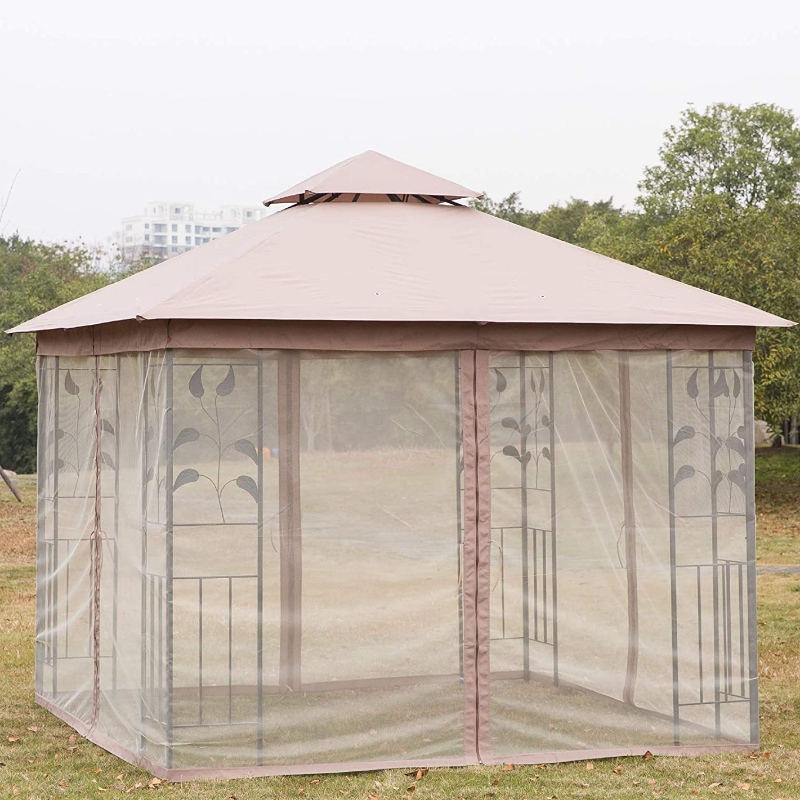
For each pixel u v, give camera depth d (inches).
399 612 277.3
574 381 288.4
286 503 271.3
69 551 336.2
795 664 405.7
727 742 297.3
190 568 265.0
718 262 871.1
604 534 289.9
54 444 351.6
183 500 264.1
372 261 288.5
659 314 286.7
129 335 285.4
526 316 276.8
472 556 280.1
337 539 274.4
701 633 296.2
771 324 294.5
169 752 265.6
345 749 274.4
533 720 284.2
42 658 355.9
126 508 291.3
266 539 270.1
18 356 1173.1
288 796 252.8
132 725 287.4
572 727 286.7
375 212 316.2
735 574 298.4
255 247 286.5
